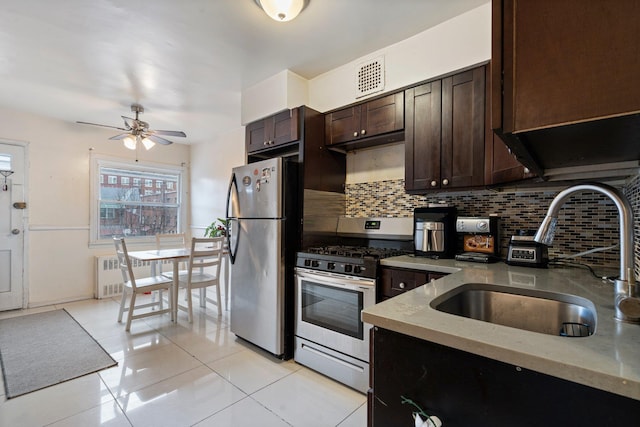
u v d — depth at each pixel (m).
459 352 0.71
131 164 4.55
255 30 2.07
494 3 0.67
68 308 3.71
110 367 2.29
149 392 1.98
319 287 2.29
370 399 0.86
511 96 0.65
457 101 2.00
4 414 1.75
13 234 3.62
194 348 2.64
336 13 1.91
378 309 0.90
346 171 2.98
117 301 4.03
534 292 1.20
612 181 1.64
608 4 0.55
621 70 0.54
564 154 0.92
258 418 1.75
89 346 2.64
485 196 2.20
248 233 2.70
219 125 4.13
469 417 0.69
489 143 1.86
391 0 1.80
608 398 0.54
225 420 1.73
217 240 3.46
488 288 1.30
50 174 3.87
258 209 2.60
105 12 1.86
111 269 4.23
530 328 1.20
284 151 3.10
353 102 2.53
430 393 0.75
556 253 1.91
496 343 0.65
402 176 2.61
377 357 0.84
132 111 3.58
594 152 0.88
